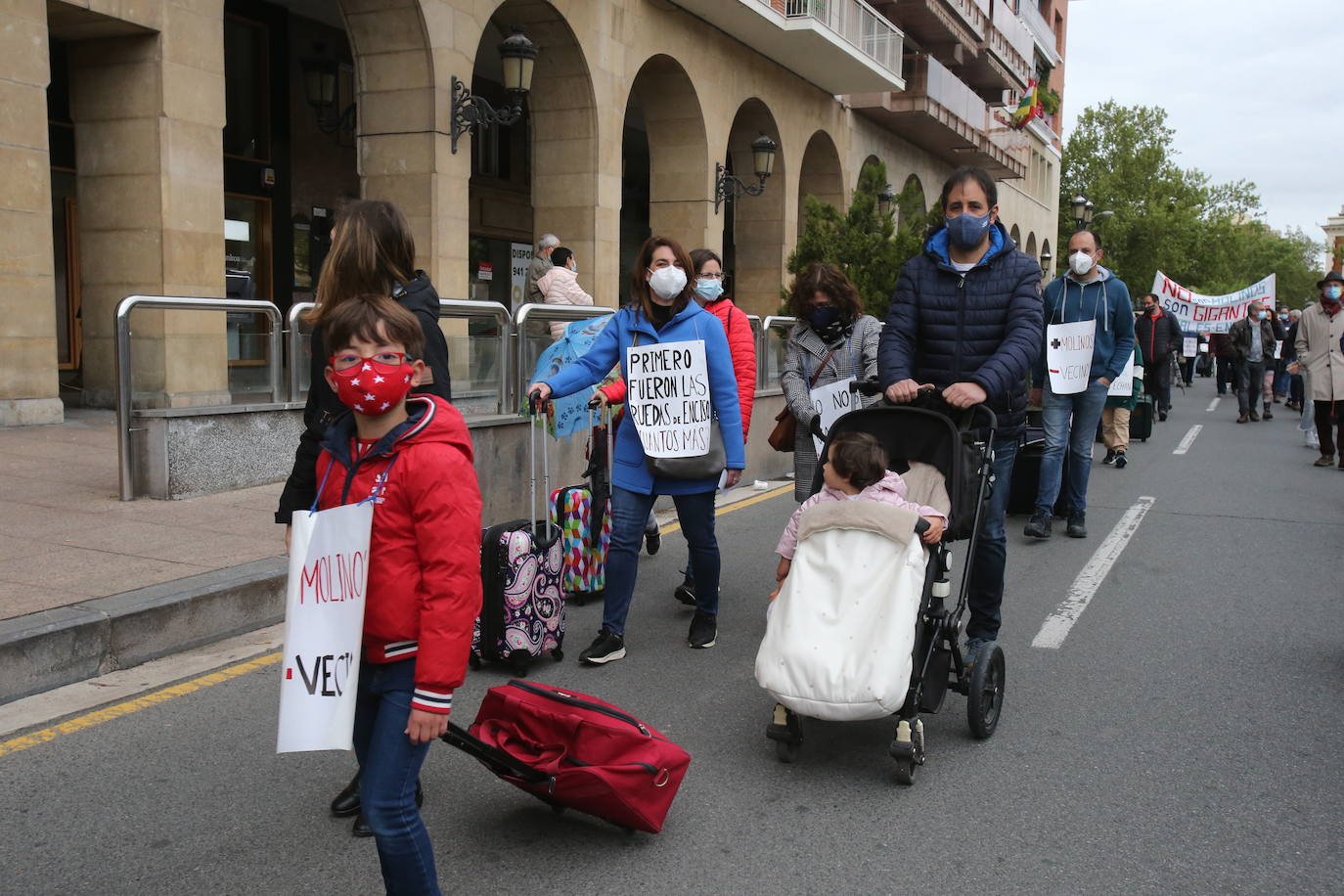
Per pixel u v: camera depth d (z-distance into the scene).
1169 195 62.50
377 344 2.53
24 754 4.06
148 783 3.87
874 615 3.83
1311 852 3.47
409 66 13.67
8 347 10.37
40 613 4.81
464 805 3.80
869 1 27.03
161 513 7.00
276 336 8.16
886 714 3.76
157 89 11.40
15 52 10.21
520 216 22.86
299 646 2.58
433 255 13.84
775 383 12.07
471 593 2.58
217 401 7.74
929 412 4.37
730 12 19.14
